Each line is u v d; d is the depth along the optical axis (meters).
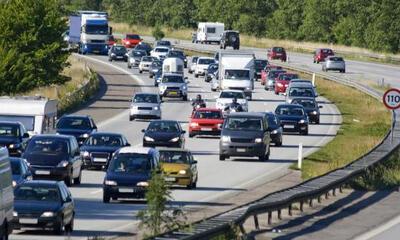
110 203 75.00
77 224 64.12
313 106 148.25
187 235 48.84
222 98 150.50
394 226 66.44
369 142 122.19
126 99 170.25
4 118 98.62
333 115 160.12
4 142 90.06
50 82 149.62
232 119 106.81
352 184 84.56
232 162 104.50
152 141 108.38
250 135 104.81
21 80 139.38
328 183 77.06
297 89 161.00
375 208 74.31
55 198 59.53
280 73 194.38
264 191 82.94
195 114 128.62
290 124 132.50
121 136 97.88
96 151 95.06
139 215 52.72
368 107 171.50
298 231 62.16
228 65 179.12
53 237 58.19
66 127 106.12
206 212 69.44
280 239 58.53
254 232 60.12
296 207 71.94
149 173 75.56
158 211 52.34
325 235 61.41
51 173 81.44
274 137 119.38
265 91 197.25
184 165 83.81
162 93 174.75
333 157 108.94
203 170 97.50
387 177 89.50
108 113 149.12
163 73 187.25
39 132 98.06
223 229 52.72
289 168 99.19
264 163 103.88
